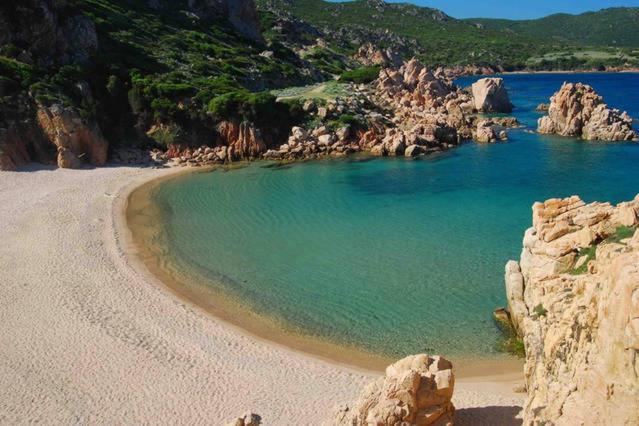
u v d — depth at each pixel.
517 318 31.12
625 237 23.59
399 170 69.88
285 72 123.75
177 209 55.12
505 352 29.91
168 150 76.50
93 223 49.78
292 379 27.41
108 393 25.94
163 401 25.39
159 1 128.12
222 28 135.75
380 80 110.75
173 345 30.38
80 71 76.69
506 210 53.66
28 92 69.44
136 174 67.94
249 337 31.69
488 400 24.59
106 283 37.75
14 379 26.81
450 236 47.00
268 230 49.28
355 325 33.16
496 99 117.88
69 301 34.72
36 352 29.11
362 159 76.62
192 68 96.94
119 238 46.69
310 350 30.50
